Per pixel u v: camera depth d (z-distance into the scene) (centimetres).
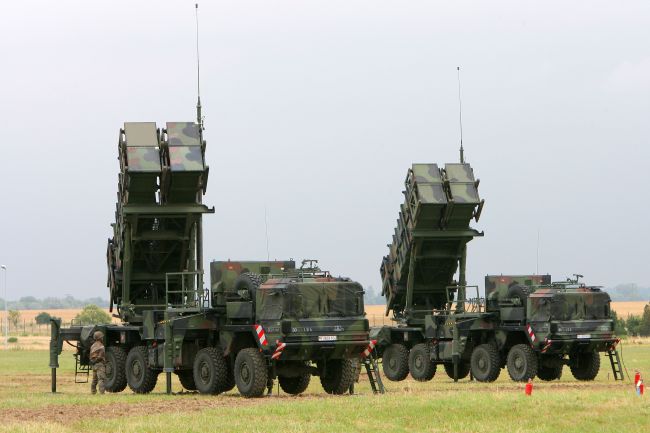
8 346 17438
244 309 5616
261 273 5881
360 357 5641
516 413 4294
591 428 3969
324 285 5541
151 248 6650
